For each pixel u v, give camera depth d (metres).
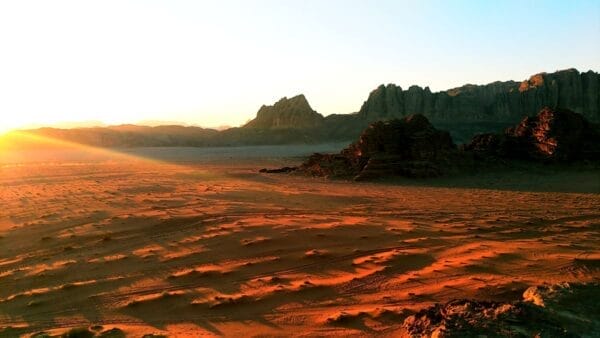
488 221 34.50
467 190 56.44
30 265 26.12
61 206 43.53
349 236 28.77
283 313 18.22
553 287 16.28
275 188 59.44
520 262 21.88
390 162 72.56
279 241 27.83
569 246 24.94
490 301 16.09
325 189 58.69
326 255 25.12
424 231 30.28
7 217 38.78
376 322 16.45
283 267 23.77
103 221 35.56
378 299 18.88
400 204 44.47
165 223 34.16
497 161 77.06
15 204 45.94
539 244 25.84
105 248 28.70
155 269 24.36
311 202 45.69
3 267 25.97
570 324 13.49
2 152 198.00
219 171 91.25
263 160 132.50
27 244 30.25
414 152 73.38
